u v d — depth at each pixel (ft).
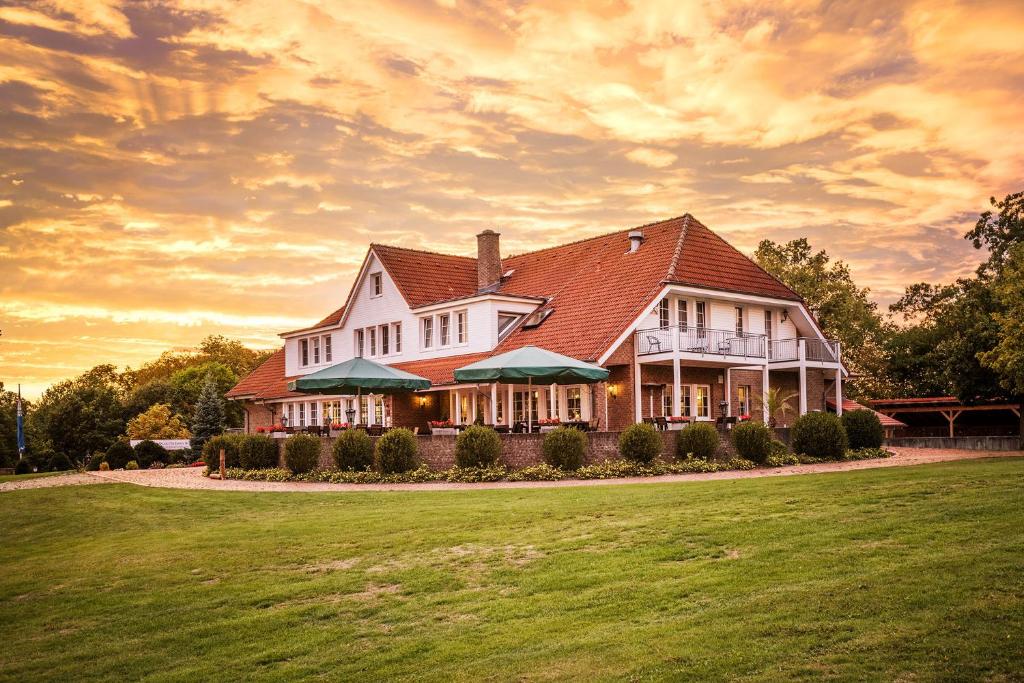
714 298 117.50
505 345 117.60
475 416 119.44
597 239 135.44
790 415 129.18
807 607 31.96
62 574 51.55
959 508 45.75
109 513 74.02
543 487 74.18
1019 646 26.71
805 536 42.98
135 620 41.32
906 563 35.94
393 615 38.45
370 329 142.61
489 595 39.73
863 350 195.31
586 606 36.35
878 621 29.89
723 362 110.73
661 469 84.43
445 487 79.36
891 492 53.26
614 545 45.80
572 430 84.17
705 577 37.86
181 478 102.99
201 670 34.27
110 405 233.55
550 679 29.07
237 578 46.96
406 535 52.95
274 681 32.30
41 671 35.86
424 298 134.82
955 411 143.54
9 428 222.48
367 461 92.84
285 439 101.96
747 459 90.02
